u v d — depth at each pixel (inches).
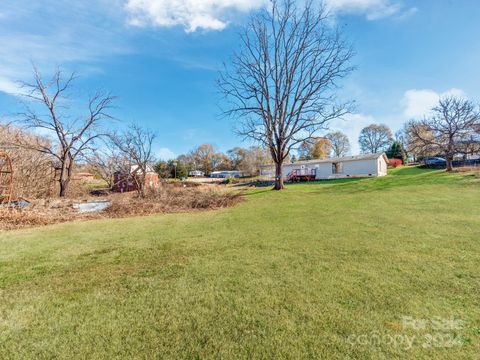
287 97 721.6
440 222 233.6
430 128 884.0
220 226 272.1
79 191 824.3
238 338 78.9
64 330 86.2
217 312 94.9
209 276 131.3
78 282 128.5
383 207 338.3
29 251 188.7
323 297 103.0
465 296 100.0
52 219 346.6
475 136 861.8
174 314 94.5
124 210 423.5
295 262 146.7
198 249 184.5
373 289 108.1
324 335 78.7
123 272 141.8
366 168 1163.3
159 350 74.2
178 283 123.8
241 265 145.9
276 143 734.5
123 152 735.7
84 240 223.0
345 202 412.2
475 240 174.6
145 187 698.8
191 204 478.9
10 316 96.0
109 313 96.7
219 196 571.8
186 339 79.2
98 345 77.7
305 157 2110.0
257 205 448.5
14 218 323.3
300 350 72.2
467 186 514.6
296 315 90.7
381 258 146.3
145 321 90.3
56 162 747.4
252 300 103.0
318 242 186.4
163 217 365.4
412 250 158.6
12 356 73.5
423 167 1272.1
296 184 989.8
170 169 1916.8
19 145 604.4
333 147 2146.9
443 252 152.6
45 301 108.1
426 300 97.6
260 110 743.1
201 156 2751.0
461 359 66.3
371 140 2119.8
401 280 116.0
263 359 69.2
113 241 217.5
